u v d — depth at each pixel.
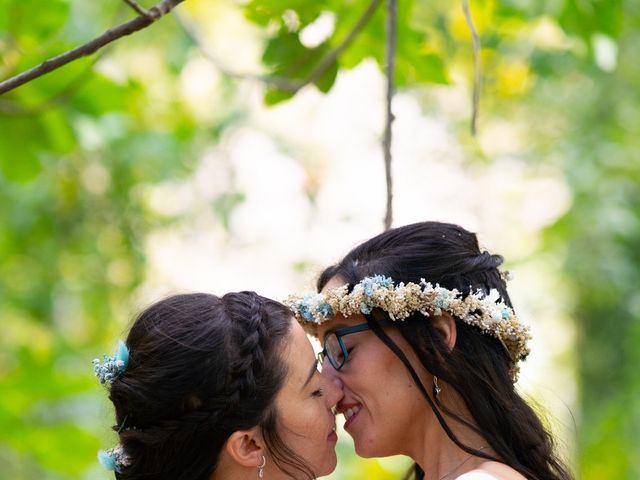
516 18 4.18
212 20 7.76
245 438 2.61
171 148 7.08
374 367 2.80
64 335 7.32
